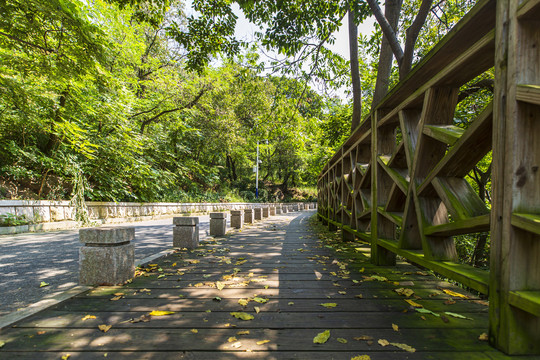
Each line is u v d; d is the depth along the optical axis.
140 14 7.70
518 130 1.60
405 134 3.02
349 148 6.18
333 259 4.52
